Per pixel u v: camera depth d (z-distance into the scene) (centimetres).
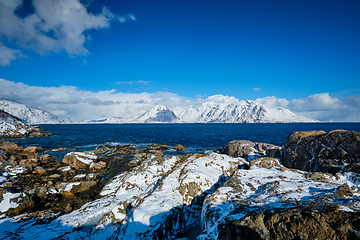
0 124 6600
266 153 2127
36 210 1318
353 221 435
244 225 549
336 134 1375
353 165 1140
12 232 1012
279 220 513
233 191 934
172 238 852
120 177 1705
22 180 1917
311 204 601
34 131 7488
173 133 8656
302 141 1636
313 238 447
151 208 939
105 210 1175
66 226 1062
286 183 945
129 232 825
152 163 1817
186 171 1284
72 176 2145
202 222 819
